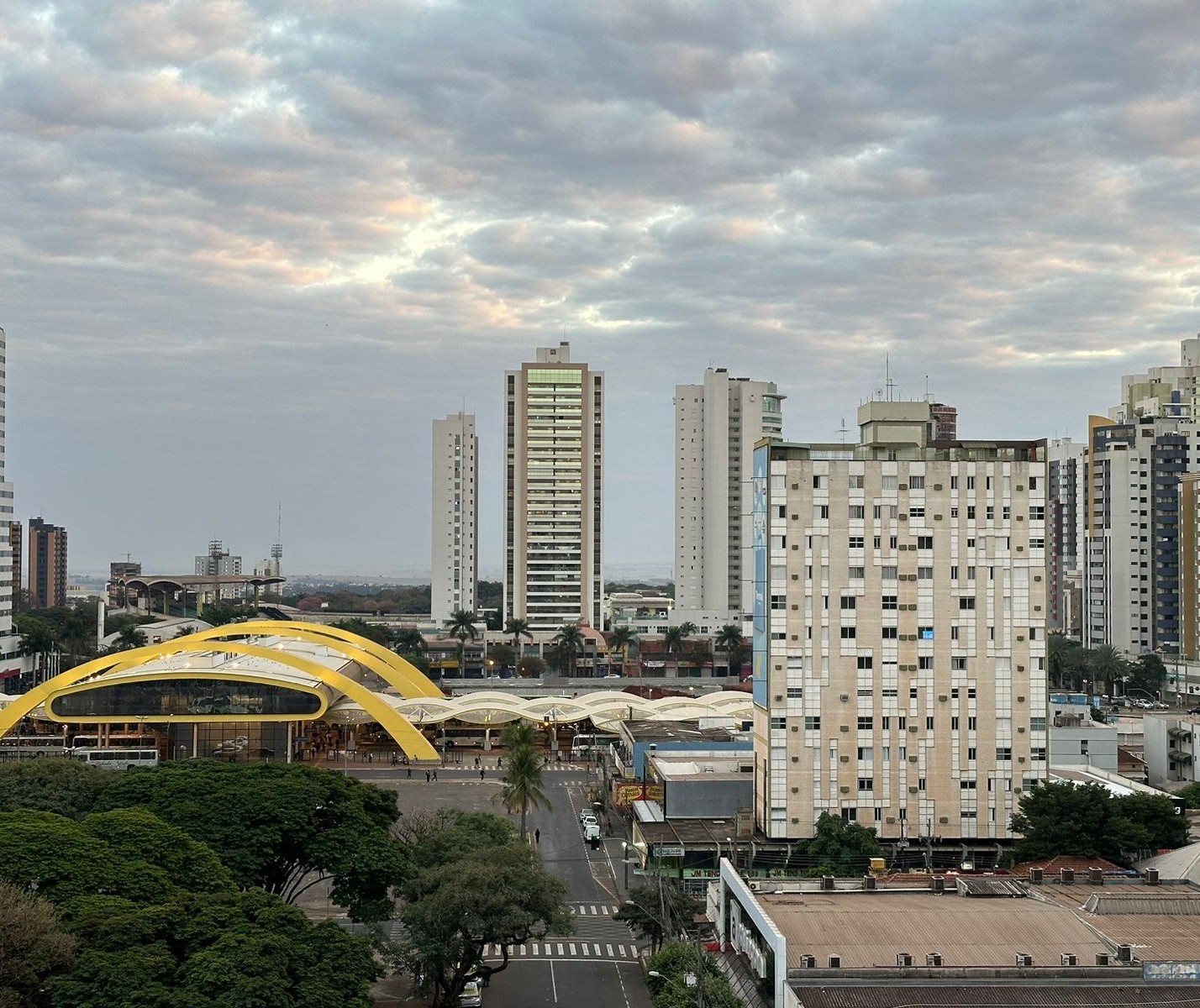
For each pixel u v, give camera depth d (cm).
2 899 7162
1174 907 8525
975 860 13375
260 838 9962
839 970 7406
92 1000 6781
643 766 17288
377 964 8331
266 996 6912
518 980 10256
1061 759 17525
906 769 13600
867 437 14275
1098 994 7288
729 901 9456
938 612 13688
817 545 13662
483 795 17938
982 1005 7150
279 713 19738
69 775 11925
